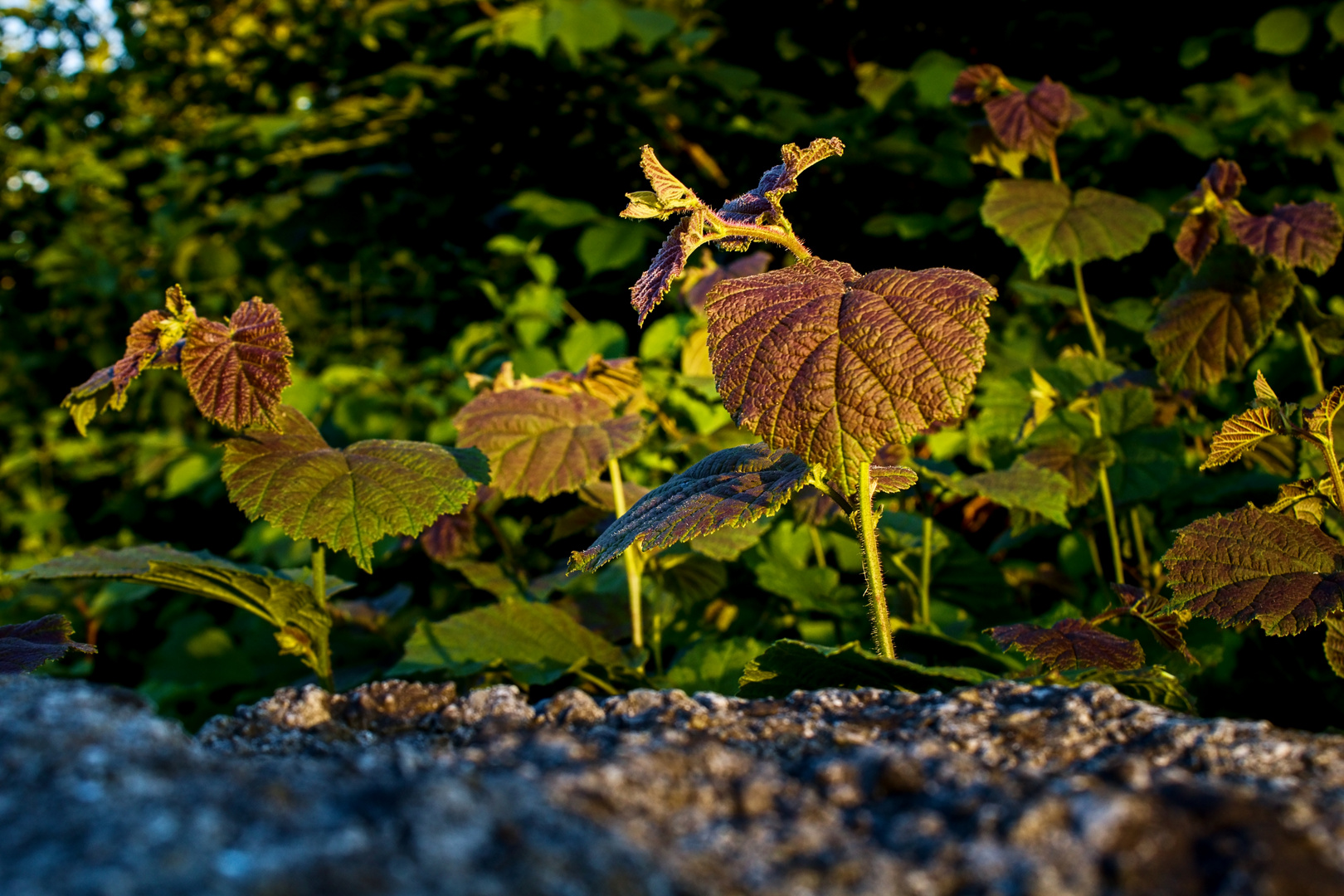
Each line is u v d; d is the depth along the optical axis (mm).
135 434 5129
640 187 4215
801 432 1225
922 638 2162
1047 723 1032
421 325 4250
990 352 3521
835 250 4137
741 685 1494
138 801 696
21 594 4156
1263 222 2451
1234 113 3957
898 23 4207
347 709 1142
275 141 4461
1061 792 792
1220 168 2523
